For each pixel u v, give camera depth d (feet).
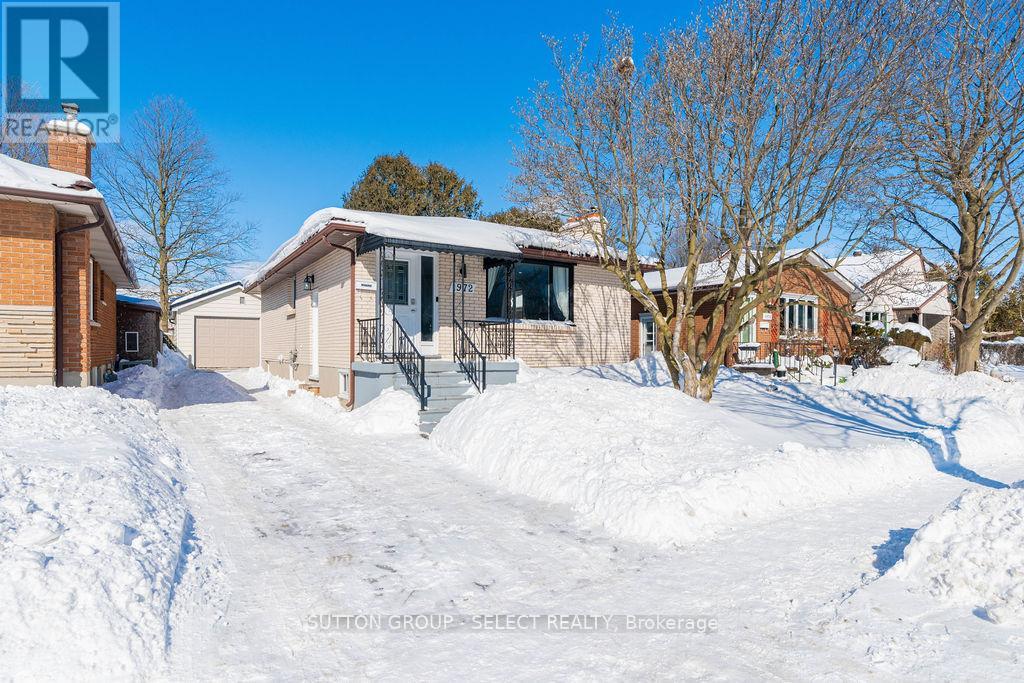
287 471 22.08
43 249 30.17
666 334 33.12
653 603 12.01
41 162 87.81
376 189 106.93
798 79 27.12
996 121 37.45
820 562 13.92
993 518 12.49
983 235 45.34
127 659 9.16
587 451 21.07
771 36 26.23
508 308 40.01
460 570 13.50
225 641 10.25
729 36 26.86
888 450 23.67
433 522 16.66
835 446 25.17
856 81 26.40
